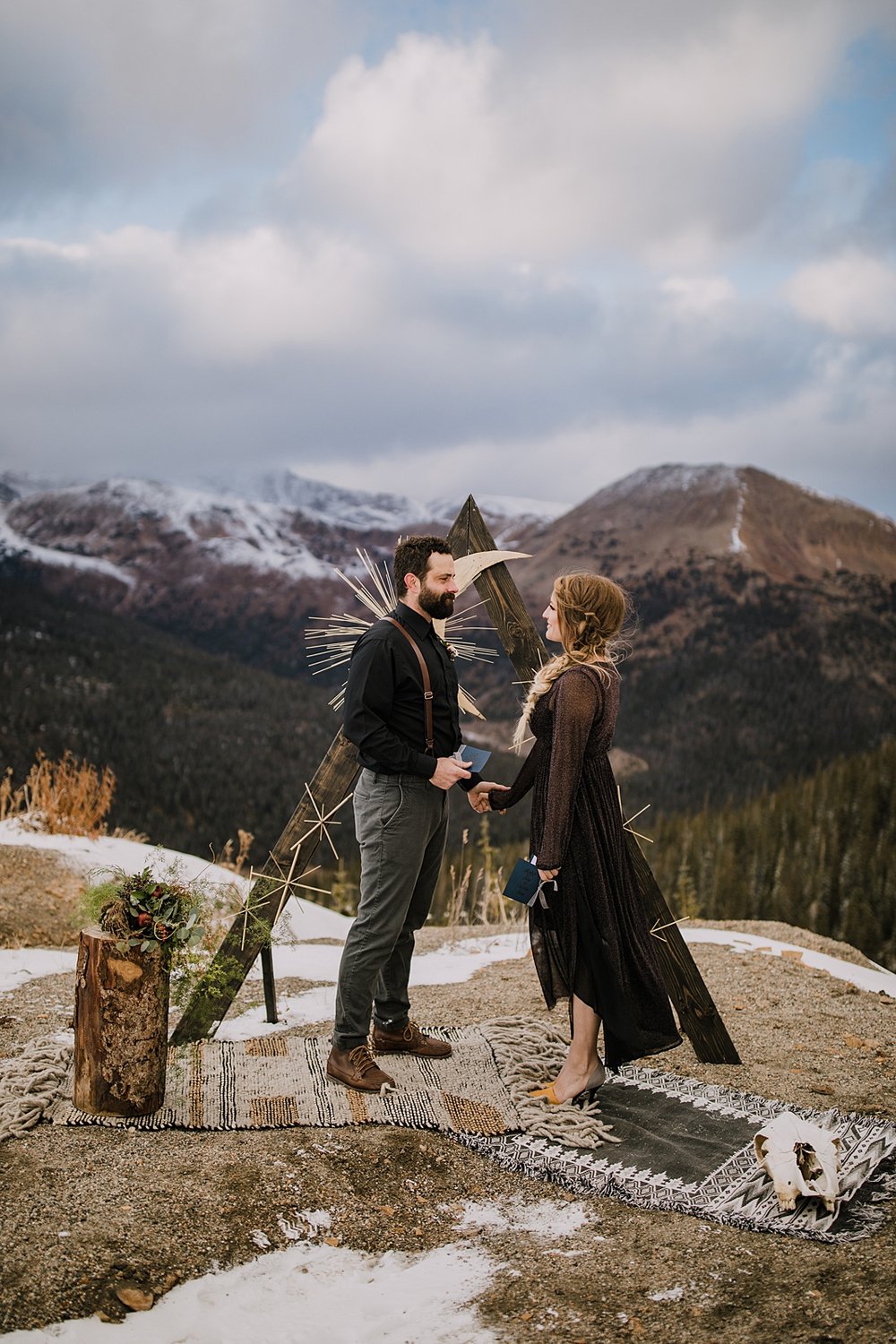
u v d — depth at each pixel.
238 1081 3.76
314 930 8.21
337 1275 2.76
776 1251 2.84
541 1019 4.82
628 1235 2.96
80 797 9.53
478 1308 2.62
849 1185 3.13
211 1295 2.62
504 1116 3.63
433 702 3.77
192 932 3.53
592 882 3.62
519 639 4.40
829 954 6.59
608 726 3.67
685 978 4.34
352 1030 3.79
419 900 4.03
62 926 7.39
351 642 4.31
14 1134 3.28
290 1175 3.14
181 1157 3.20
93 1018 3.38
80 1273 2.61
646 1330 2.50
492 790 3.91
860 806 35.94
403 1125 3.53
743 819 39.00
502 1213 3.11
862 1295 2.60
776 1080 4.17
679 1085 4.03
